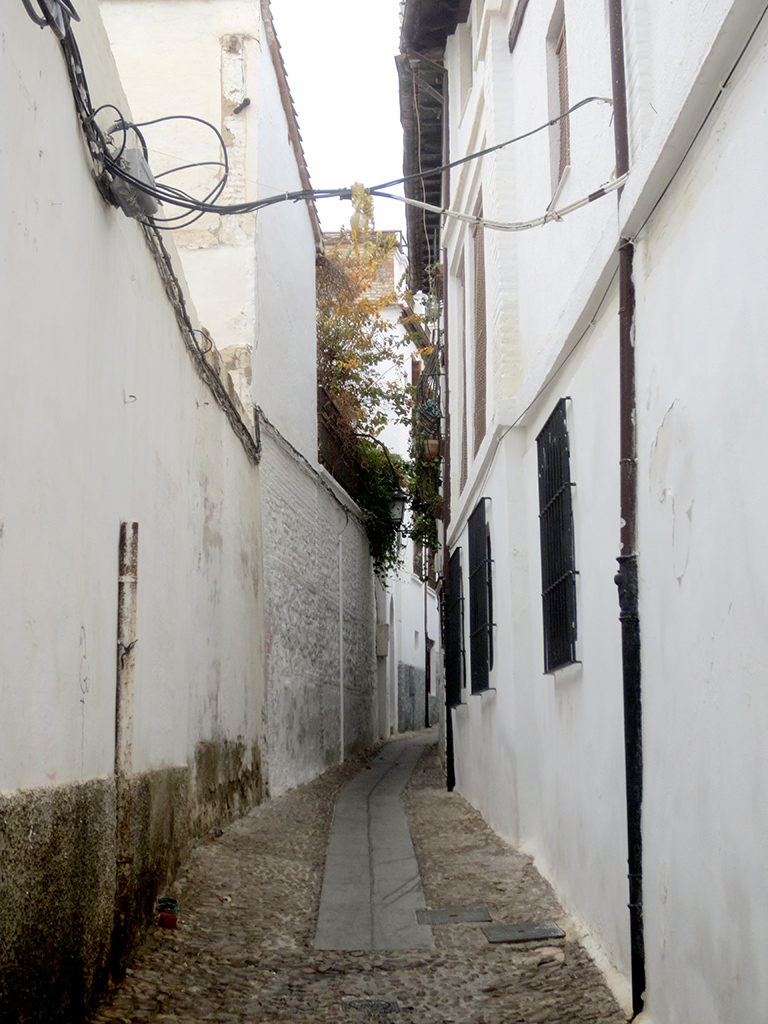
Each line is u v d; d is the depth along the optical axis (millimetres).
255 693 10266
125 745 4957
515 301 8102
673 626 3900
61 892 3721
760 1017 3023
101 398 4742
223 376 8742
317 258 16547
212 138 11195
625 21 4680
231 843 7789
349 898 6430
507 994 4633
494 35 8375
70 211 4172
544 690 6961
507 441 7988
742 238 3209
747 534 3152
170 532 6496
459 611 11969
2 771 3283
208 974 4824
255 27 11406
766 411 3012
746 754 3152
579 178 5867
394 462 20422
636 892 4289
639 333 4414
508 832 8016
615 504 4891
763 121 3051
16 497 3469
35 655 3660
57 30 3795
